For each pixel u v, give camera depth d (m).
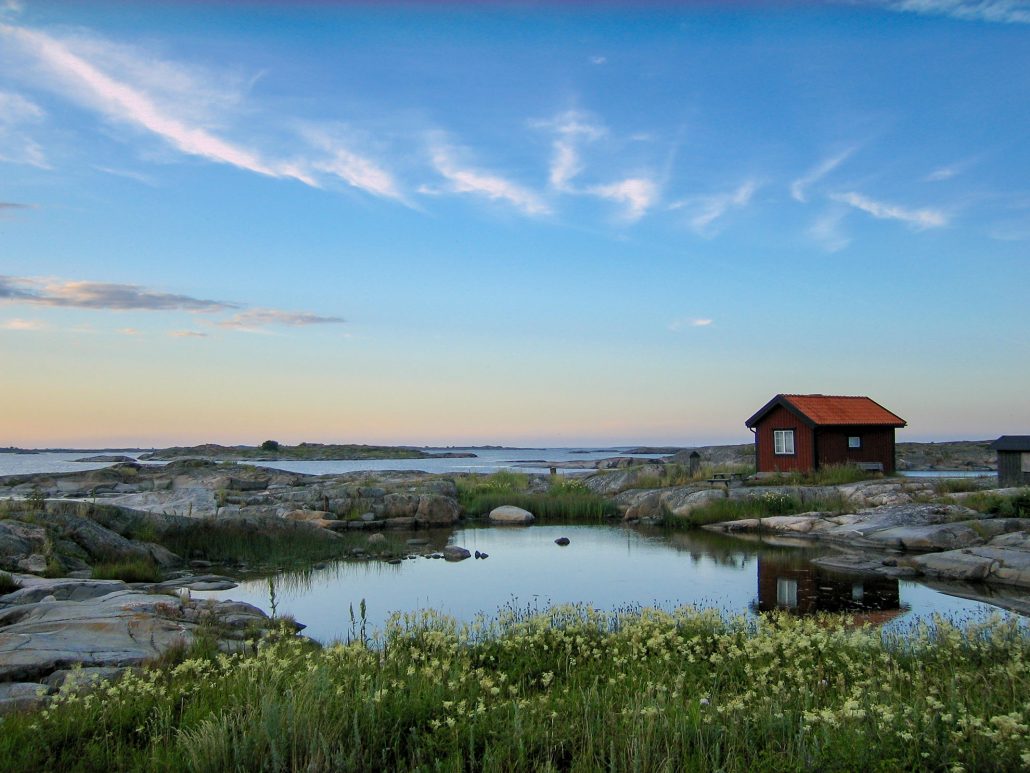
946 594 16.72
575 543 26.97
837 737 5.70
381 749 6.00
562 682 8.63
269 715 6.00
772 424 39.34
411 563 22.52
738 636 10.01
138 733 6.52
